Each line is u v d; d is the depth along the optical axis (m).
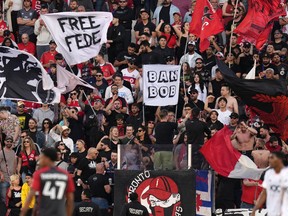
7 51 42.16
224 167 38.38
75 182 39.66
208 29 43.97
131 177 38.25
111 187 39.38
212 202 38.56
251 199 38.66
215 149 38.44
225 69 39.53
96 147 42.09
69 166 40.09
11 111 44.97
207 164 38.62
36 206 29.58
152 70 43.00
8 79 42.31
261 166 38.81
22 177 40.59
